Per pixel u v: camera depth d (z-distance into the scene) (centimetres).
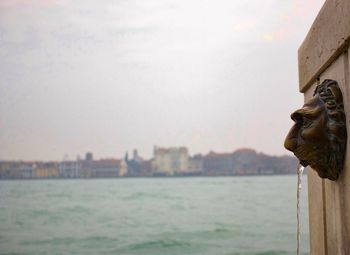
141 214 4491
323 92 306
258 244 2411
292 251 2156
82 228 3328
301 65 428
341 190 302
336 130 292
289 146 311
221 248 2322
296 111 308
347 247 292
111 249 2419
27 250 2394
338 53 304
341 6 293
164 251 2317
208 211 4731
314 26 369
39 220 3947
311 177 398
